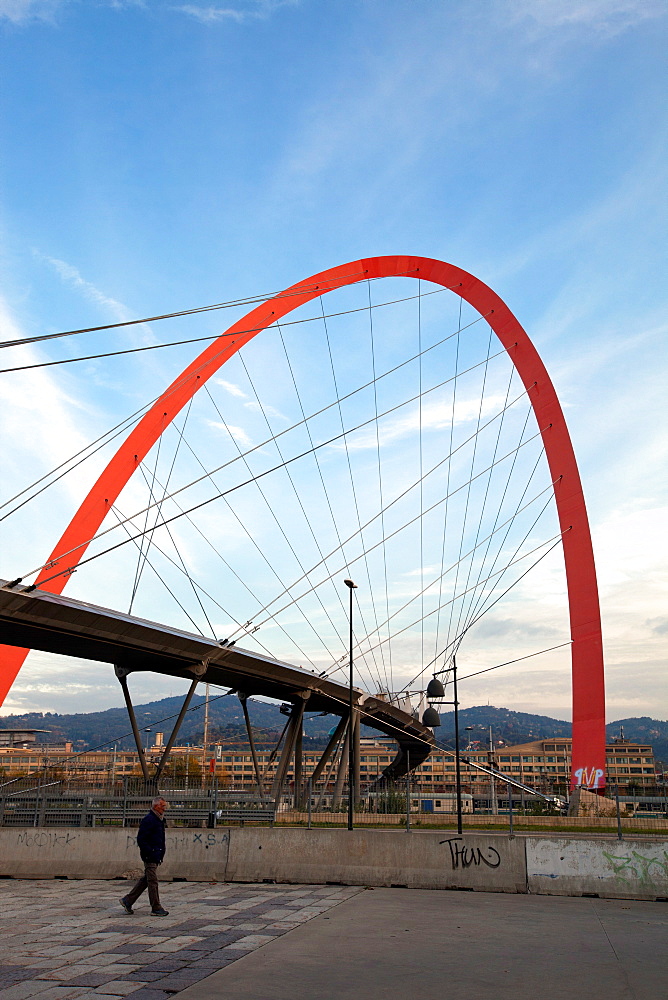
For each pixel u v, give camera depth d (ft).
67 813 95.91
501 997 32.09
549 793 166.71
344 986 33.68
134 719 170.91
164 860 74.38
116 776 137.39
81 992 32.45
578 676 188.34
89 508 207.21
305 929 47.21
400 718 284.20
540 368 222.48
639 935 46.57
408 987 33.65
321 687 220.23
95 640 140.05
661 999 31.78
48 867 76.13
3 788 111.34
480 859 67.62
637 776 558.56
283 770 221.25
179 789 122.52
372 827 122.31
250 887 68.74
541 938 45.24
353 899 60.64
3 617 121.29
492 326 233.76
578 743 182.29
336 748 259.60
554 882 65.26
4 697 173.68
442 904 58.54
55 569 196.65
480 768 165.68
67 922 49.98
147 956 39.50
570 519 204.13
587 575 197.06
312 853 71.97
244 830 74.43
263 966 37.24
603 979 35.27
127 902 53.01
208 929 47.16
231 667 180.55
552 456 213.05
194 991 32.55
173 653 159.43
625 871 64.23
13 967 37.14
